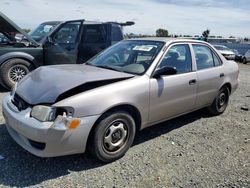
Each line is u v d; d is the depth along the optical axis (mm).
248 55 28953
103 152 3408
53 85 3314
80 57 7613
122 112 3496
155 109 3955
